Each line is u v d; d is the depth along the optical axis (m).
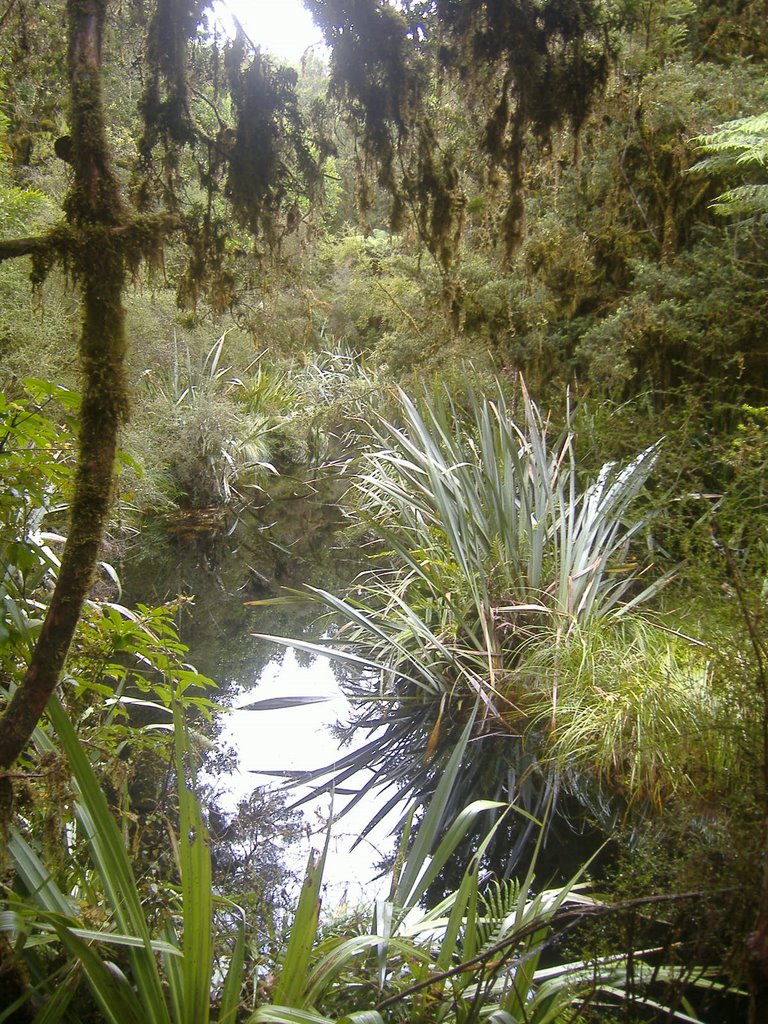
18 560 2.00
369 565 6.66
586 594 4.13
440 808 2.13
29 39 2.69
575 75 2.77
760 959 1.50
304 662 5.14
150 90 2.28
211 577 6.68
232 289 2.62
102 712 2.79
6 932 1.54
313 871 1.59
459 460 4.75
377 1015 1.49
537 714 3.77
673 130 5.61
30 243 1.66
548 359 6.32
